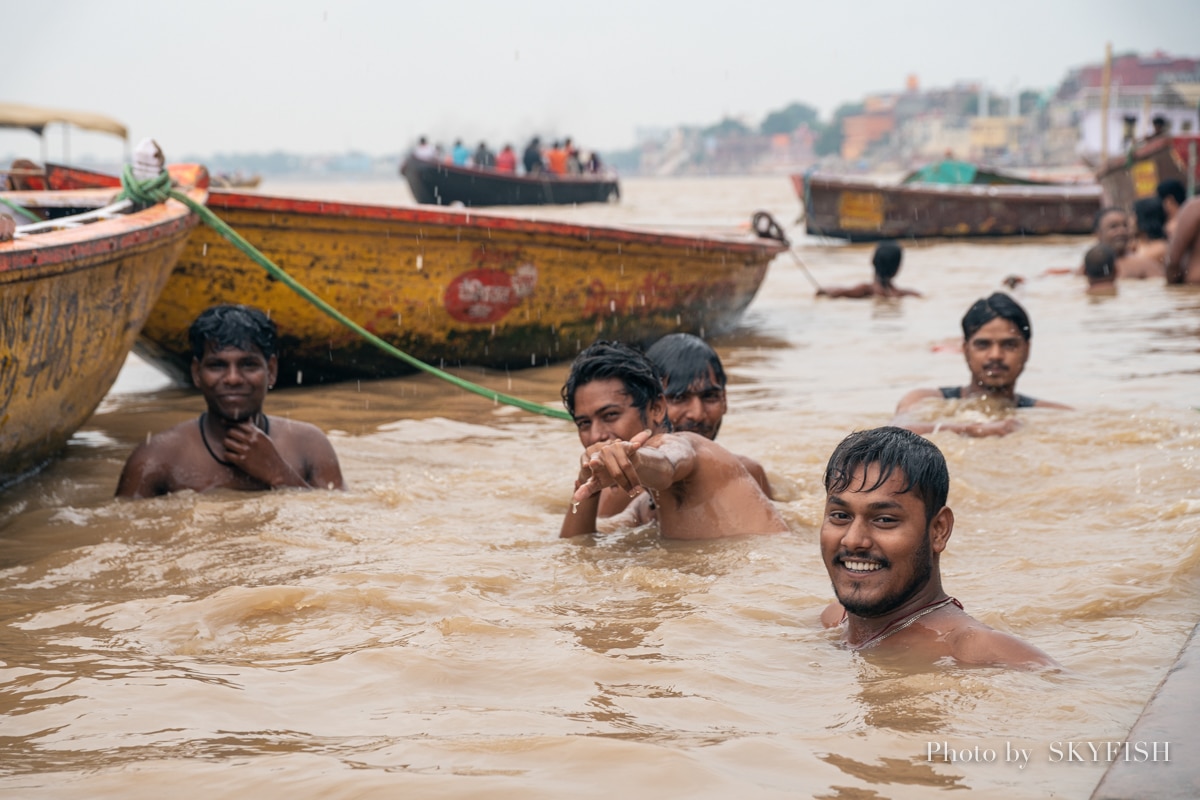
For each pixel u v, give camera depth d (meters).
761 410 7.02
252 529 4.45
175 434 5.25
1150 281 13.94
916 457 2.98
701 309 10.61
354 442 6.38
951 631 2.96
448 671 2.86
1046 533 4.20
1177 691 2.48
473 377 8.92
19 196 7.54
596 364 4.19
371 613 3.37
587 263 9.22
